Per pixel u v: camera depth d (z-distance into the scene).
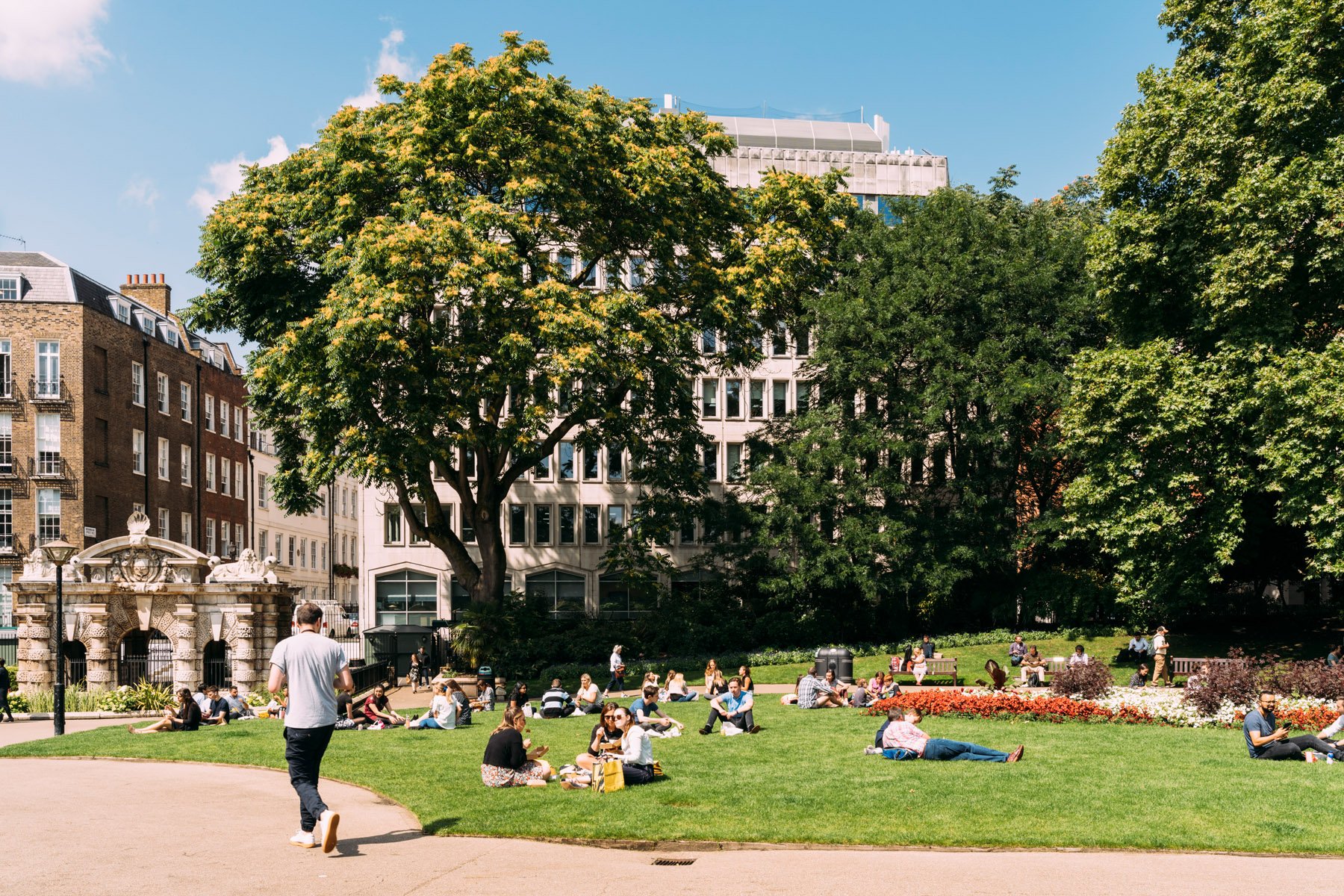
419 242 31.70
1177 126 34.41
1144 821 12.59
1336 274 31.14
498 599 40.69
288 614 40.81
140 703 34.69
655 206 37.66
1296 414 30.12
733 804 13.71
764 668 41.91
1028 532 45.59
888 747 17.81
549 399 33.66
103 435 57.09
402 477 36.19
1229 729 21.83
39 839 11.19
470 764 17.33
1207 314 34.06
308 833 10.88
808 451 44.69
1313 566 31.03
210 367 71.06
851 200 43.38
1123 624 47.56
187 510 66.94
